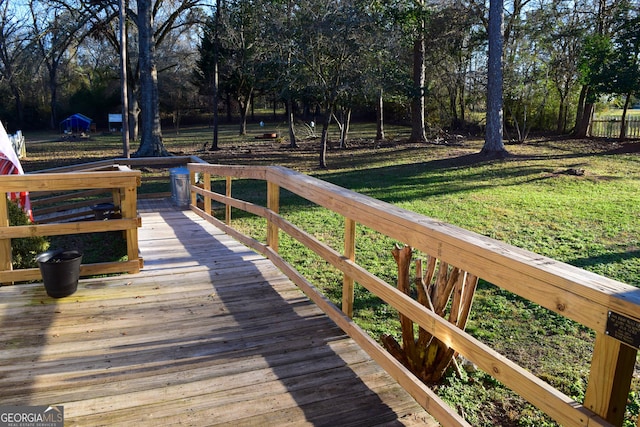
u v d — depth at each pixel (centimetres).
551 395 168
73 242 799
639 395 336
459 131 3059
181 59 4034
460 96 3080
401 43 1736
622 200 1006
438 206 984
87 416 253
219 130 4044
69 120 4272
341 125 2311
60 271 406
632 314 138
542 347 413
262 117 5119
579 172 1345
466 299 321
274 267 512
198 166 854
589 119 2545
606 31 2462
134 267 482
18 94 4488
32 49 3500
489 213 913
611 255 646
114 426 246
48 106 4791
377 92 1714
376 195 1116
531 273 175
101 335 346
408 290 333
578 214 892
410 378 253
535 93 2480
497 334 437
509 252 192
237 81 3378
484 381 362
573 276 162
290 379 291
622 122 2406
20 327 357
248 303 410
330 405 265
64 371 297
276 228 496
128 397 271
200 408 262
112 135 3884
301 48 1500
